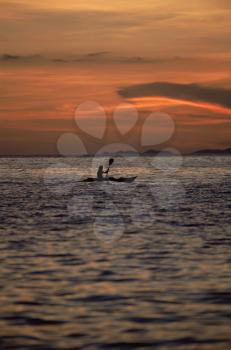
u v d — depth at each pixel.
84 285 43.47
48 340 32.31
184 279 45.38
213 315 36.38
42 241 63.41
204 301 39.28
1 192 139.38
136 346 31.47
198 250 58.22
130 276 46.38
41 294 40.94
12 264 50.88
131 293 41.22
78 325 34.62
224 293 41.16
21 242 62.59
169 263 51.59
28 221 81.50
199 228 75.06
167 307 37.97
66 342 32.03
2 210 96.56
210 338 32.56
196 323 34.94
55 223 79.44
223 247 60.09
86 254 55.75
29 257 54.06
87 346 31.48
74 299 39.72
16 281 44.59
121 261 52.38
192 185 171.75
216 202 114.12
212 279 45.31
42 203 110.50
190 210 98.44
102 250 57.94
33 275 46.62
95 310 37.34
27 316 36.19
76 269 48.94
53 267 49.66
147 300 39.53
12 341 32.16
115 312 36.97
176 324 34.78
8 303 38.78
